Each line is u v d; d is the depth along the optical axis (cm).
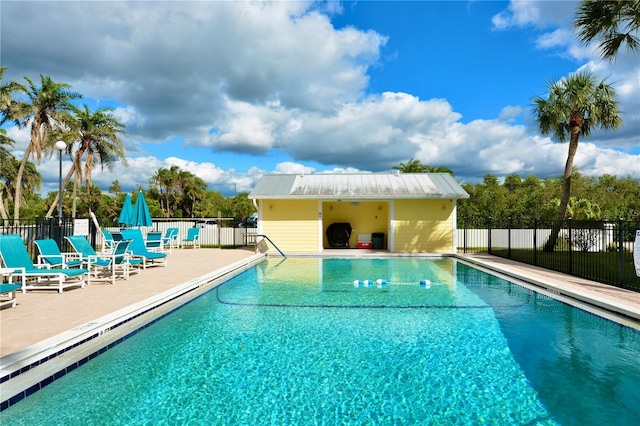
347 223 1973
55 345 449
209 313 695
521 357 489
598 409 361
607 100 1622
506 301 798
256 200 1823
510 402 374
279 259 1600
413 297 838
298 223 1817
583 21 1023
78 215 5294
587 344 536
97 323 542
